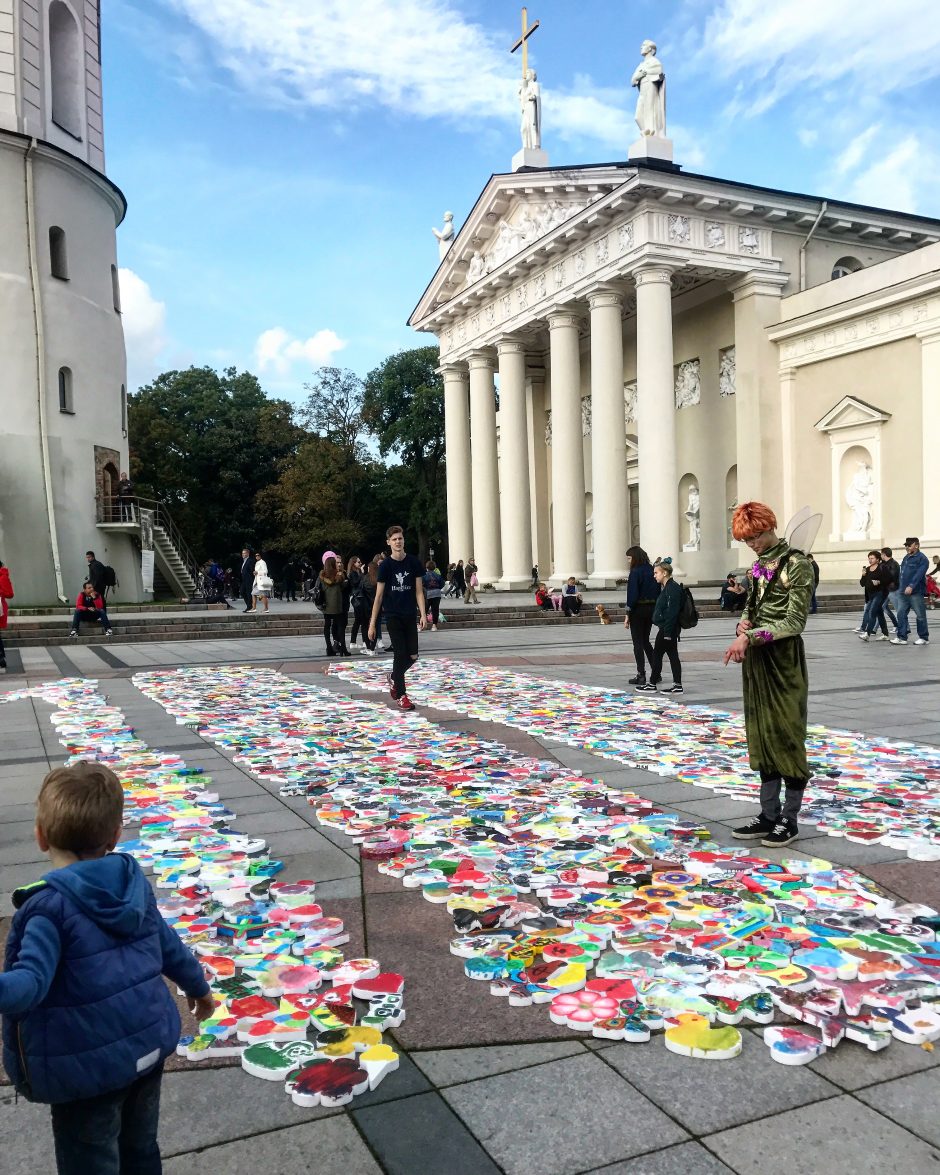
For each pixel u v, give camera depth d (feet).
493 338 130.93
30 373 103.50
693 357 123.13
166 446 194.18
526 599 109.70
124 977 6.22
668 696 35.99
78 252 109.81
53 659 58.59
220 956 12.04
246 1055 9.62
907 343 97.91
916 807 18.84
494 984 11.06
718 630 73.67
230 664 53.11
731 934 12.38
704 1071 9.34
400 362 211.20
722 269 107.34
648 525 102.94
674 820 18.02
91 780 6.55
